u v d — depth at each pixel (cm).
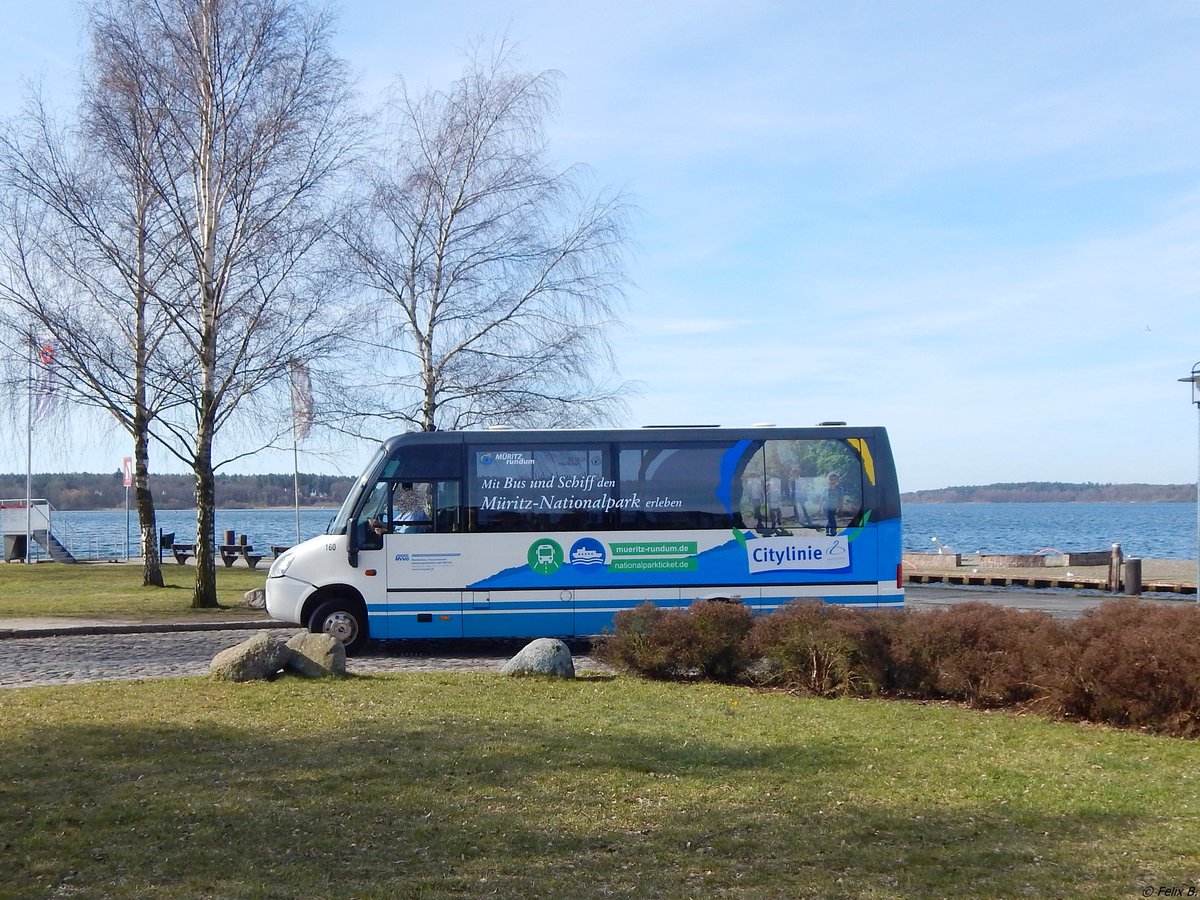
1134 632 1022
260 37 2316
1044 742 928
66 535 5791
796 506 1798
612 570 1772
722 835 655
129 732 932
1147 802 729
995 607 1232
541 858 611
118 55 2277
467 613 1756
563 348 2716
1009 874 584
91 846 625
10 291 2305
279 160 2338
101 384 2408
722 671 1316
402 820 680
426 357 2705
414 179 2664
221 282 2353
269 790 744
